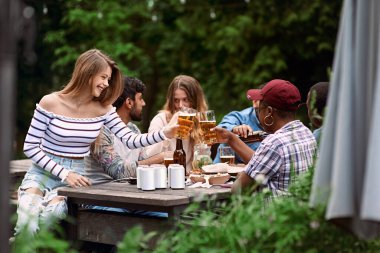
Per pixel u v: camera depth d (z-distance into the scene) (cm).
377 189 246
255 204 305
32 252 269
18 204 457
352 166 262
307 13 1261
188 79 556
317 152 356
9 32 220
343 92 264
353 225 273
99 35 1335
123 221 419
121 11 1309
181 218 390
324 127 276
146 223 406
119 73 484
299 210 297
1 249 224
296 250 295
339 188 259
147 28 1402
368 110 266
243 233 284
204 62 1410
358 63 268
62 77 1377
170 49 1432
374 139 250
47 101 471
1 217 224
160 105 1433
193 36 1409
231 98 1360
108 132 486
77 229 441
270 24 1293
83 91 474
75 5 1320
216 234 294
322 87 450
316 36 1284
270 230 285
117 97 487
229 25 1321
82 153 480
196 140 534
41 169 478
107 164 481
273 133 417
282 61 1269
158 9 1403
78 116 477
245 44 1316
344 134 262
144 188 419
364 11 269
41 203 457
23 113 1427
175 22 1385
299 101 418
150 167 424
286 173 392
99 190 426
